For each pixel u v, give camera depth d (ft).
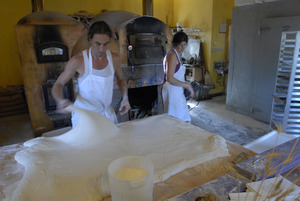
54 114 10.59
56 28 9.78
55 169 3.22
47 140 4.18
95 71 5.22
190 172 3.27
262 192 2.55
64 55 10.16
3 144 10.26
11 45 14.62
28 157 3.55
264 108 12.26
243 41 12.96
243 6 12.67
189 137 4.29
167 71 7.47
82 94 5.59
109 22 10.89
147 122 5.08
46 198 2.68
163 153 3.72
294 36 8.61
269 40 11.37
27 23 9.37
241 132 11.05
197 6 17.51
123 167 2.59
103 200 2.73
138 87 10.68
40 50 9.67
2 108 13.98
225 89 18.92
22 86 15.06
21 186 2.86
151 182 2.31
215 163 3.48
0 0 13.71
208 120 12.80
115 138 4.25
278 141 4.63
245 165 3.17
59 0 14.60
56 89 5.00
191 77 17.53
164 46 10.32
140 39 9.55
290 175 3.11
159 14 19.31
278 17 10.99
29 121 13.15
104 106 5.84
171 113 8.08
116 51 9.01
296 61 8.16
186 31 18.03
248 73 12.94
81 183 2.93
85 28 10.39
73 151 3.76
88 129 4.27
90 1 15.66
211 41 17.01
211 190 2.79
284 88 9.07
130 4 17.24
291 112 8.91
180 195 2.69
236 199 2.52
